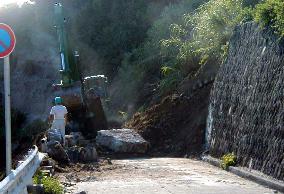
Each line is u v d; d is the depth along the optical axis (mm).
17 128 36219
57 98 18766
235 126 16516
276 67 13836
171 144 21797
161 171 15375
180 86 24812
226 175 14422
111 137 21266
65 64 24344
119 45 39531
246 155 14945
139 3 40688
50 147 16531
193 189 11914
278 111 13133
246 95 15977
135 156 20875
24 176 8836
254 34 16328
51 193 10625
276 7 13742
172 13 33969
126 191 11680
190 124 21984
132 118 27125
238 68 17406
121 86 34688
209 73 22844
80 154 17453
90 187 12281
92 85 25453
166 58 30984
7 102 8484
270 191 11719
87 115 24734
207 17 23516
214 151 18281
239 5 20938
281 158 12477
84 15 43344
